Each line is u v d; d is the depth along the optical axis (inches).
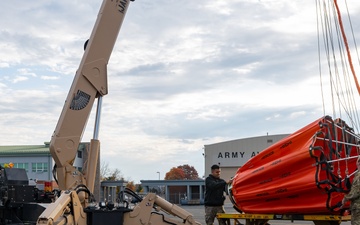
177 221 365.4
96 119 398.3
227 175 2082.9
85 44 406.9
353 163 355.9
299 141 357.1
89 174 390.6
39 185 495.8
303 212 355.6
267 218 374.0
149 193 366.0
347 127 359.6
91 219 350.6
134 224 357.4
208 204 441.4
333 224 356.8
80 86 391.5
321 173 337.7
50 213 288.0
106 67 401.7
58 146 378.0
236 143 2081.7
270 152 374.9
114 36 405.7
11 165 395.5
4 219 361.7
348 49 321.1
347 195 298.5
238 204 394.9
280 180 360.8
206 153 2106.3
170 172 4606.3
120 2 409.1
